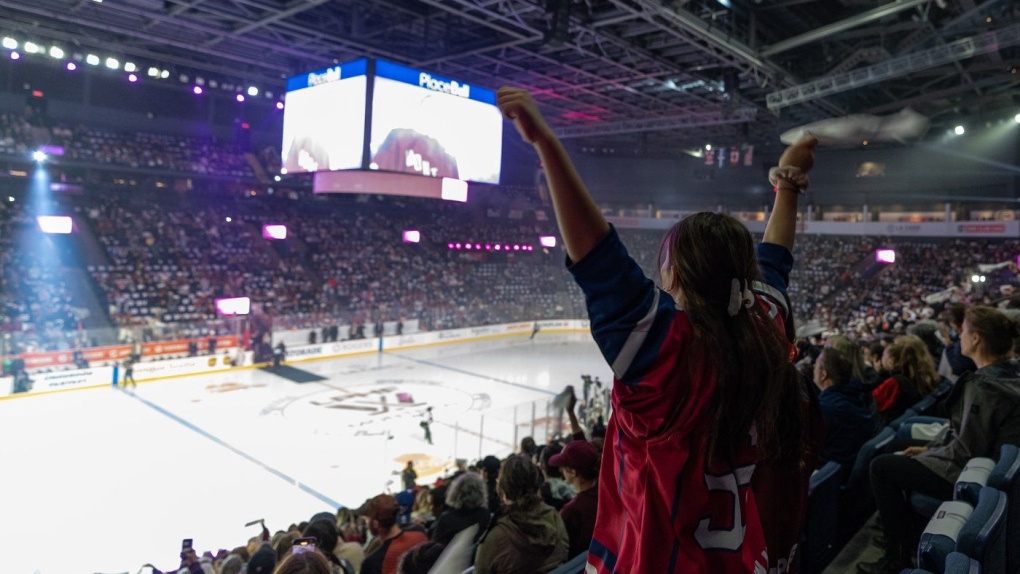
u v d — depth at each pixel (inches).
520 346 1378.0
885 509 154.5
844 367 183.0
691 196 1736.0
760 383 45.8
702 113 1197.7
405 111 679.1
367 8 814.5
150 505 521.3
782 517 52.8
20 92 1221.1
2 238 1133.7
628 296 45.1
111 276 1165.1
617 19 709.3
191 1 703.7
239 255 1359.5
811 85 817.5
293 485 572.7
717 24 727.1
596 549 52.1
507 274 1688.0
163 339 1019.9
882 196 1515.7
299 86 722.8
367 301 1402.6
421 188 721.6
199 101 1423.5
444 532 173.5
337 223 1569.9
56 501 522.9
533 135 46.1
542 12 698.2
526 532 130.3
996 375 144.3
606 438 53.9
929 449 161.9
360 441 697.6
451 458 640.4
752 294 48.9
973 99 1043.3
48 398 850.8
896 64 741.9
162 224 1320.1
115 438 689.6
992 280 1168.8
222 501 534.0
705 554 45.2
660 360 44.6
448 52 860.6
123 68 949.8
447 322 1402.6
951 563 87.0
